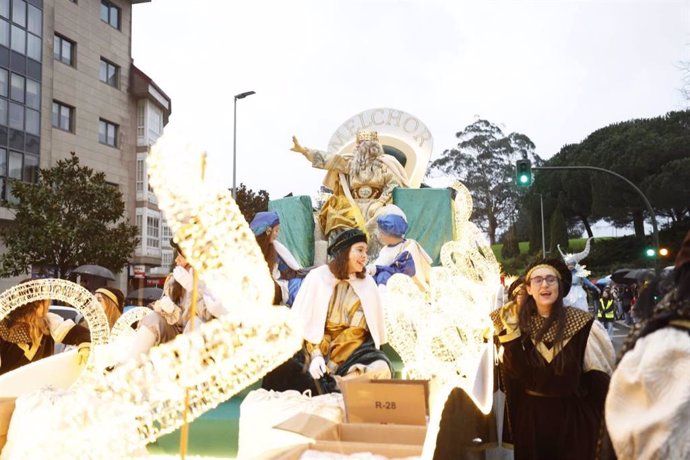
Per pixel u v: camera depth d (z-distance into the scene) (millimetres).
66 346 5188
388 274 6484
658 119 58531
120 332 4215
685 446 1795
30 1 28594
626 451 1908
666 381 1859
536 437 4125
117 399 2119
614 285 26906
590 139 62844
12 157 27844
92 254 22391
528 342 4145
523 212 75562
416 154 10492
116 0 34750
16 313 4840
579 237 74125
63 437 2197
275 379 4422
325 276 4398
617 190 55344
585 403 4113
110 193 23297
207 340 1911
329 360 4410
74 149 31859
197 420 3697
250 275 1786
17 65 28000
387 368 4234
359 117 10680
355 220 8695
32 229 21562
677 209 53719
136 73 35719
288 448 2508
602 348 4148
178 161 1668
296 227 8797
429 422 2686
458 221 7746
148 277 32656
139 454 2178
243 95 28984
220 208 1704
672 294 2006
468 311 3941
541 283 4086
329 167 8961
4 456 2369
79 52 32062
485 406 3805
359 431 2752
